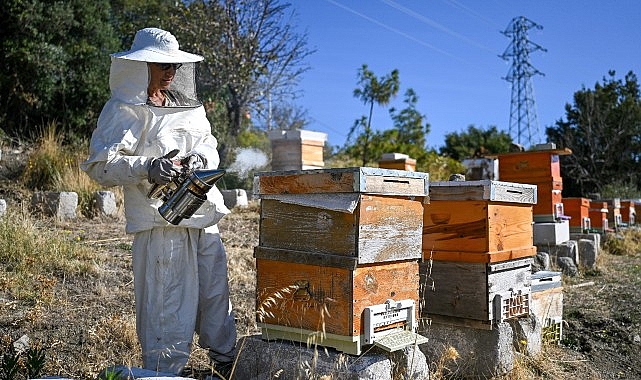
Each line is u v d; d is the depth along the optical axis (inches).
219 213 135.6
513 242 167.2
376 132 706.2
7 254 219.0
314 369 117.5
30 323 167.9
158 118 129.8
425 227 166.7
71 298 191.9
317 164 450.6
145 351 128.8
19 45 459.5
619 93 1207.6
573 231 404.8
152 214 128.8
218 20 590.9
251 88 621.6
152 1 612.7
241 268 244.1
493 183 155.1
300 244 129.6
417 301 136.9
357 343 122.5
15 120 470.6
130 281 214.8
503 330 160.2
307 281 127.6
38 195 311.7
